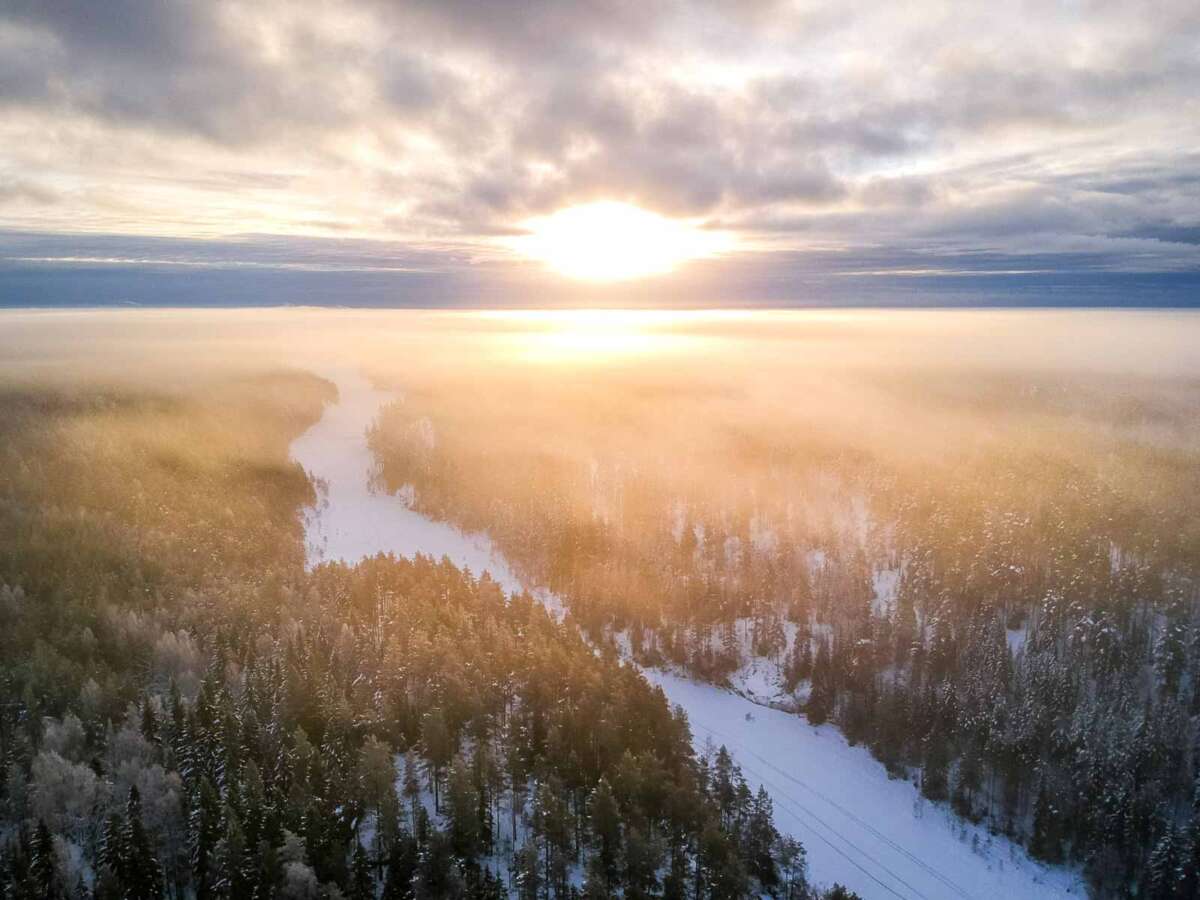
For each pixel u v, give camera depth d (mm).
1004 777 74500
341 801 58500
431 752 64312
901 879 67812
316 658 76625
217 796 56062
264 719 67562
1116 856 66000
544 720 72625
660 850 57188
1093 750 73250
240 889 49938
